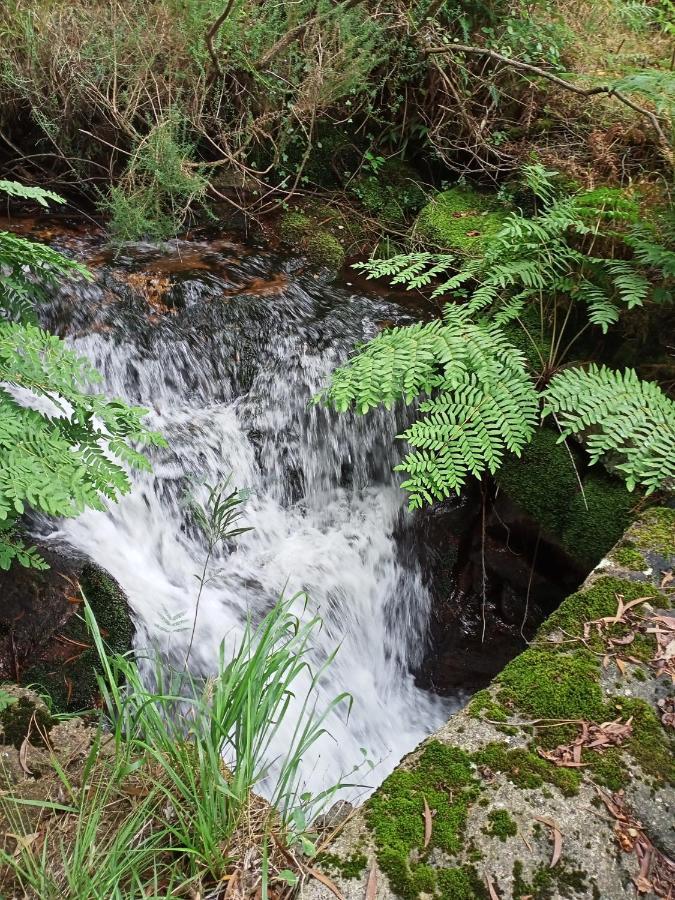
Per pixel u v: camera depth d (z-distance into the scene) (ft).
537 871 5.88
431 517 12.68
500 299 12.35
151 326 12.95
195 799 5.88
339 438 13.02
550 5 16.42
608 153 14.39
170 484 12.11
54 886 5.55
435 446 10.53
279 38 15.10
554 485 10.98
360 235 16.01
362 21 15.23
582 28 16.58
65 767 6.81
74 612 9.05
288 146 16.25
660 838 6.18
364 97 16.01
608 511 10.50
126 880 5.81
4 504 6.28
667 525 9.33
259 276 14.44
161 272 13.87
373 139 16.74
